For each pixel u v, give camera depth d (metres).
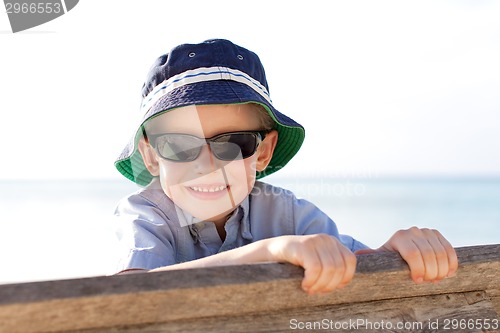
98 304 1.00
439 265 1.33
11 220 17.28
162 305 1.06
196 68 2.22
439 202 23.00
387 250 1.42
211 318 1.13
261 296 1.15
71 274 7.59
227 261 1.42
